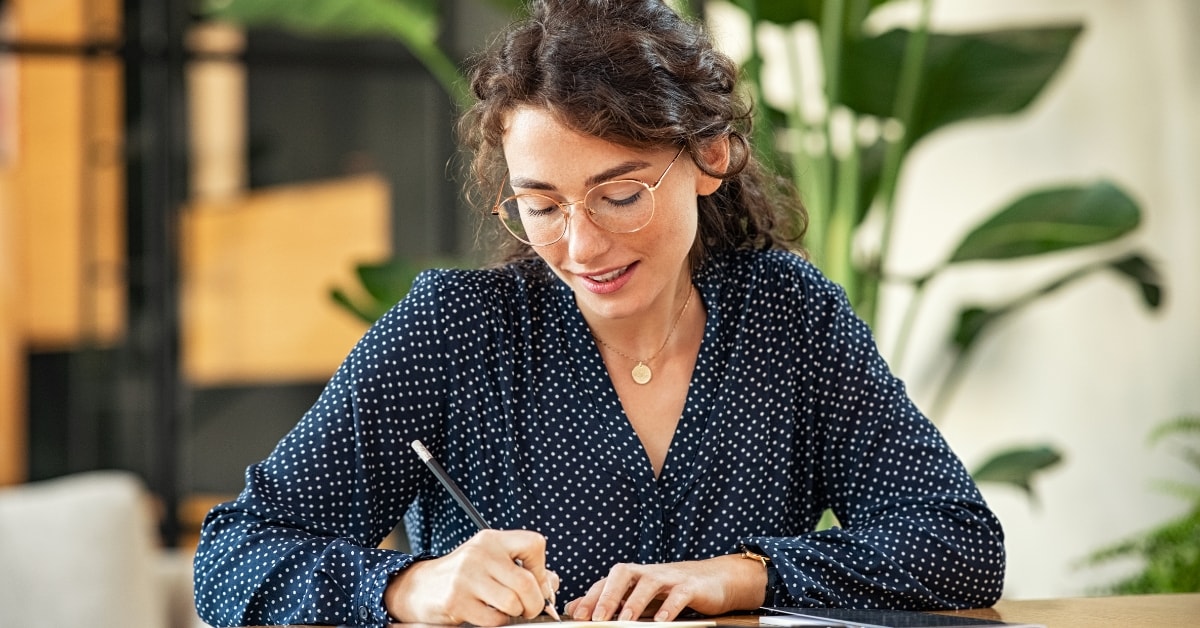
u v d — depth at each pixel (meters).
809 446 1.58
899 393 1.59
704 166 1.40
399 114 4.99
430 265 3.18
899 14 3.96
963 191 3.91
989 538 1.47
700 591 1.29
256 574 1.32
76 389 4.82
